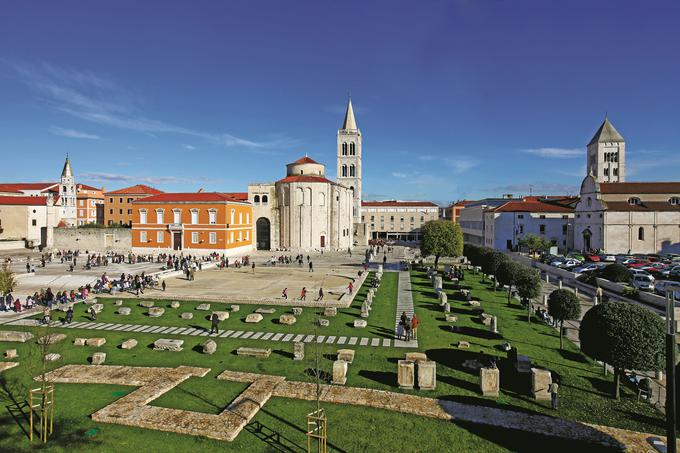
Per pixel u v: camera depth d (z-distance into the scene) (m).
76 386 21.30
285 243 102.38
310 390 20.62
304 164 114.75
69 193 118.31
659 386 22.38
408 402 19.56
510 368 24.00
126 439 16.45
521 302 41.97
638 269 57.09
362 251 103.88
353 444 16.31
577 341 30.00
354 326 33.31
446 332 32.00
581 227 92.75
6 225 104.00
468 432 17.28
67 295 45.03
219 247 83.00
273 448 16.02
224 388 21.12
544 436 17.02
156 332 31.62
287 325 33.69
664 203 85.31
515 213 102.31
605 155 116.81
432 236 65.12
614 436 16.97
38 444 16.00
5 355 25.47
